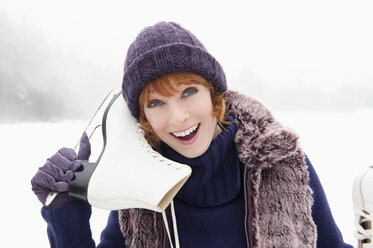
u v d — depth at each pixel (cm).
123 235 83
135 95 69
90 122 82
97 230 205
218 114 73
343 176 305
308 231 74
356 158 384
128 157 66
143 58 65
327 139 538
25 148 537
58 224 72
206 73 67
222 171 77
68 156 73
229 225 79
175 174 59
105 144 74
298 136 70
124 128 72
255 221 73
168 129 70
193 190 76
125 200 61
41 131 827
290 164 75
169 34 68
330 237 82
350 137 554
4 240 198
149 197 58
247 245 78
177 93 66
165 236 77
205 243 80
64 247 72
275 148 70
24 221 229
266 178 75
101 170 66
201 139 71
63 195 72
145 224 79
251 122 75
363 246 79
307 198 75
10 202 270
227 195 78
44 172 71
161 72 64
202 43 75
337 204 230
